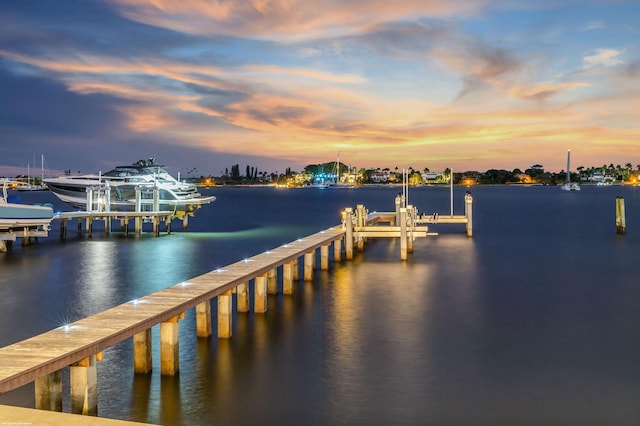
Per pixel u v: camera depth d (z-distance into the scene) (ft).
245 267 89.61
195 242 206.39
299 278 124.47
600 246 183.73
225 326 76.28
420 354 71.10
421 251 170.91
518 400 57.26
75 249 184.44
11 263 153.07
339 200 655.35
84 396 49.47
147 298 67.00
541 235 219.82
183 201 256.32
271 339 76.95
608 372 64.69
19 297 108.06
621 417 53.42
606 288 113.09
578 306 97.14
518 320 87.66
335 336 78.64
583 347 73.92
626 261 150.30
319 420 52.95
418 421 52.80
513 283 118.21
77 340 50.62
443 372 64.85
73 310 97.55
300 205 521.24
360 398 57.67
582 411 54.70
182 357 69.05
